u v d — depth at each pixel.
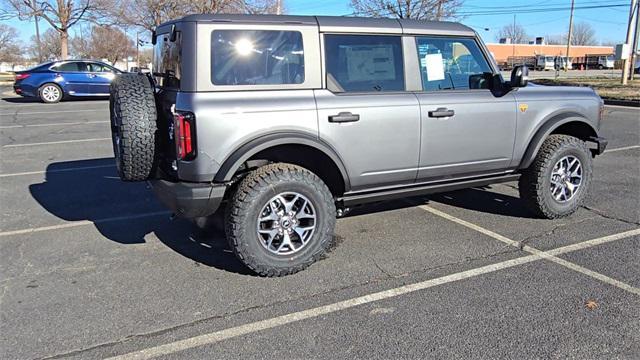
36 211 5.49
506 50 72.94
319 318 3.18
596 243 4.34
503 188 6.23
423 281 3.67
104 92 18.59
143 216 5.29
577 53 79.12
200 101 3.41
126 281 3.73
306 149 3.90
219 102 3.45
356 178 4.03
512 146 4.67
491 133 4.53
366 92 3.99
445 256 4.12
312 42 3.79
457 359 2.72
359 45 3.99
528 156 4.75
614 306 3.25
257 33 3.61
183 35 3.48
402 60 4.17
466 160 4.48
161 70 4.13
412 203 5.62
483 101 4.46
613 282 3.59
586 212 5.20
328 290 3.56
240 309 3.30
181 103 3.43
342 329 3.04
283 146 3.83
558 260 3.99
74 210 5.52
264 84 3.62
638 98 16.61
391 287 3.59
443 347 2.83
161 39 4.14
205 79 3.45
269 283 3.68
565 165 4.93
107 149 9.13
